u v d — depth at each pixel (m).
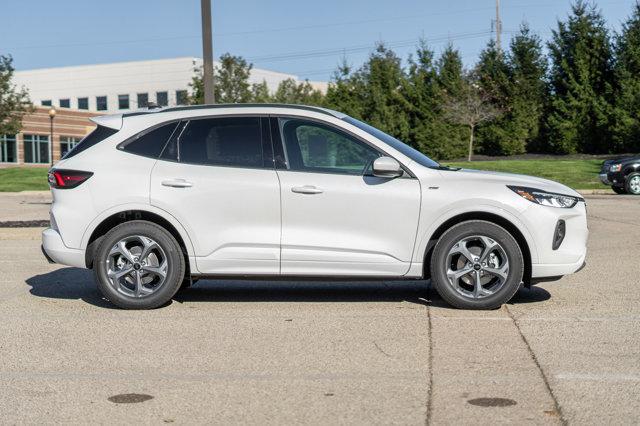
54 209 8.52
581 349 6.49
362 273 8.14
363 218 8.11
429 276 8.29
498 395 5.33
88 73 82.69
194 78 42.09
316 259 8.13
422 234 8.08
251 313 8.12
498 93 44.59
